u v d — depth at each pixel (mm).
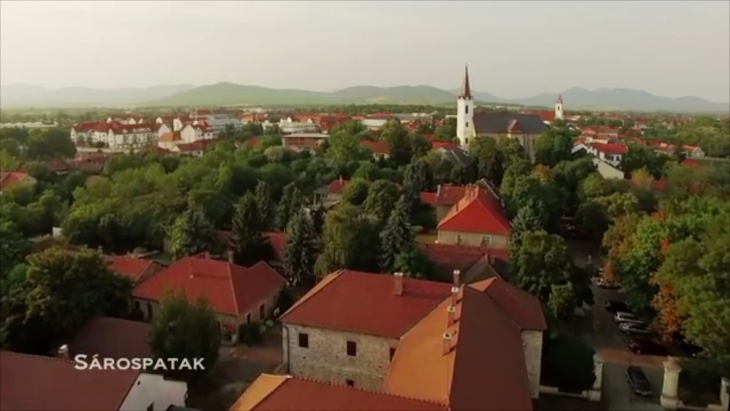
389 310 42969
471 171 109938
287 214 86938
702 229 55750
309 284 67250
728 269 44781
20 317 45375
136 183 96062
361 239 63125
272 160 121375
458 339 31406
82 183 115500
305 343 43844
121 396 31375
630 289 56688
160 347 42062
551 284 53125
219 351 49906
